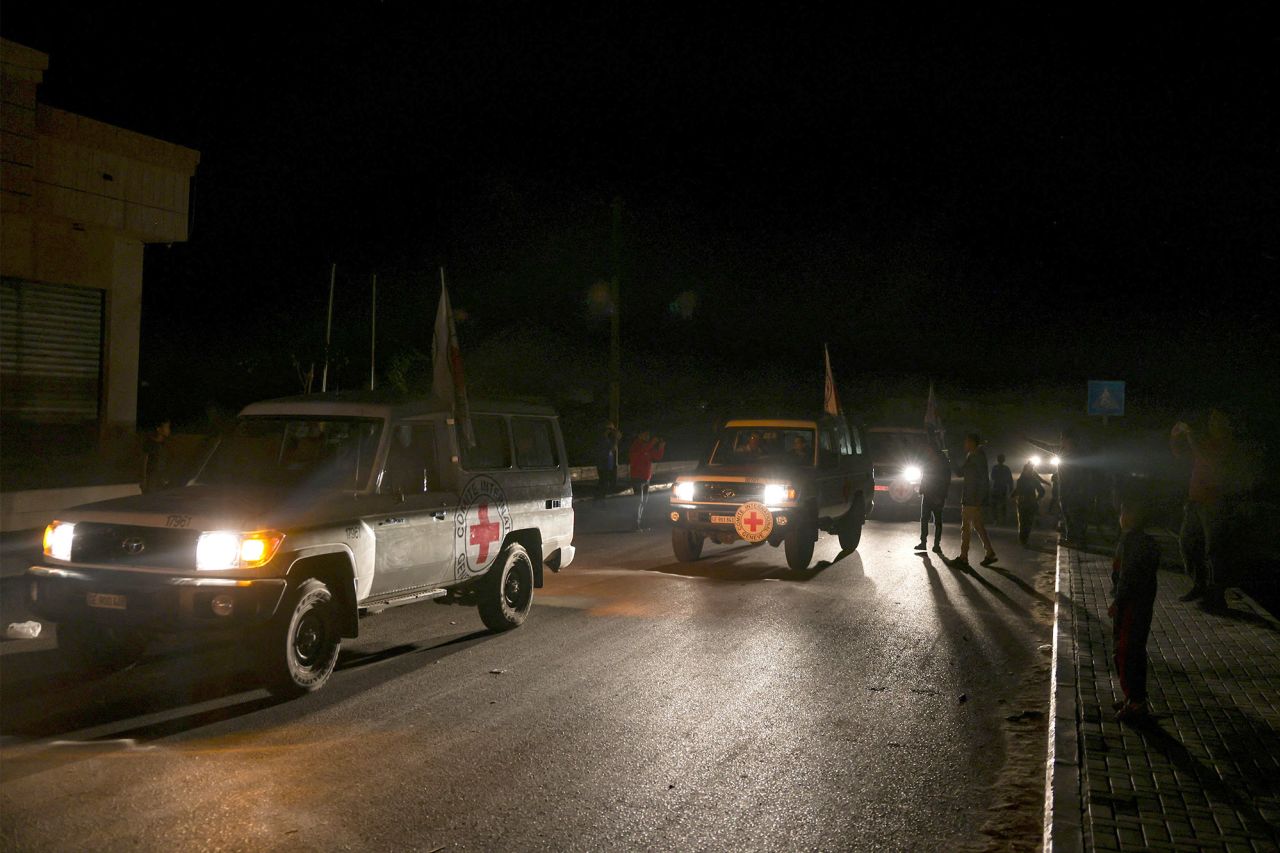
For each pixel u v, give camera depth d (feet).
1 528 46.03
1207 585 35.45
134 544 22.07
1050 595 39.63
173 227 59.52
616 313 95.76
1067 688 23.53
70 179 53.42
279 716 21.45
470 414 29.60
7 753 18.76
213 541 21.65
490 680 24.98
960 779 18.61
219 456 26.68
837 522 50.65
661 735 20.75
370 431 26.08
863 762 19.43
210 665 25.57
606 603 36.29
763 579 42.83
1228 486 33.73
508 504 30.48
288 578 22.38
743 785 17.98
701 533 46.34
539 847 15.07
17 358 52.65
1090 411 71.97
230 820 15.78
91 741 19.53
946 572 45.44
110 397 57.21
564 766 18.75
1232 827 15.31
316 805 16.52
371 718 21.53
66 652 23.66
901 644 30.27
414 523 26.22
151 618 21.40
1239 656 26.91
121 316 57.82
